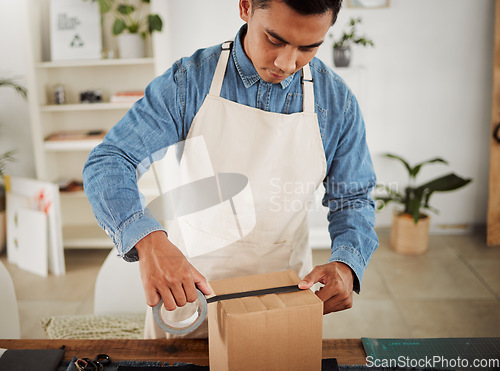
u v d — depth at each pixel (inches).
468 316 99.3
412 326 96.3
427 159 138.9
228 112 41.9
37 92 121.3
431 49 131.2
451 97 134.3
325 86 43.1
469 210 141.8
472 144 137.5
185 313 45.2
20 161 136.6
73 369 37.0
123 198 36.2
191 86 41.9
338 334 93.7
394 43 130.7
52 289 112.8
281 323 31.7
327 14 31.4
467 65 132.1
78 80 130.0
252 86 41.6
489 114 135.0
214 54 42.4
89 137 125.2
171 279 32.2
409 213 128.9
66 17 122.4
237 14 127.5
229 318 30.6
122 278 65.2
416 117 136.0
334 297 37.0
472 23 129.3
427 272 118.4
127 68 129.4
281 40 32.6
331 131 43.4
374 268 121.0
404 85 133.7
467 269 119.8
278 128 41.9
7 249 128.4
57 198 117.6
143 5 126.0
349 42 127.6
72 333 62.1
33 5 118.9
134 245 34.3
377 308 103.0
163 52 121.4
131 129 40.4
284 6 30.7
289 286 35.2
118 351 39.8
